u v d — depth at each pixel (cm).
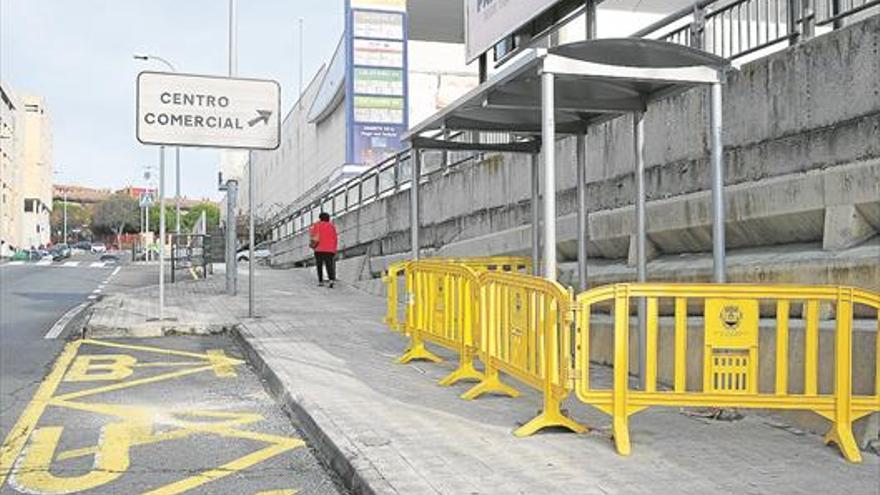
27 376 986
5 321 1462
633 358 855
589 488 521
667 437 641
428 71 4281
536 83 755
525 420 699
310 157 5675
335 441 637
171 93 1378
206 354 1152
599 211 1112
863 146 708
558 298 623
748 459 583
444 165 1748
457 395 808
